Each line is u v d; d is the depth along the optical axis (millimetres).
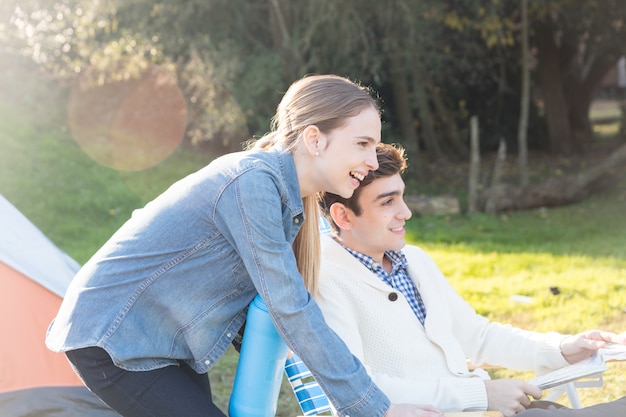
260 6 12094
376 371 2555
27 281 3711
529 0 12805
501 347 2740
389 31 11953
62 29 12438
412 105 12992
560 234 9023
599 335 2635
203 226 2041
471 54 13875
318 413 2484
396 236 2572
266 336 2105
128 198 10391
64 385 3564
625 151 11047
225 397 4258
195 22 11789
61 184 10414
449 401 2346
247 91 11422
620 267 6906
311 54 11953
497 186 10586
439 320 2629
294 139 2104
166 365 2098
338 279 2557
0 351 3551
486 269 7117
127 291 2049
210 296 2092
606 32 13719
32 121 12195
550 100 14328
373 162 2078
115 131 12539
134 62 11773
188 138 12727
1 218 3900
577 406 2695
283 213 2070
